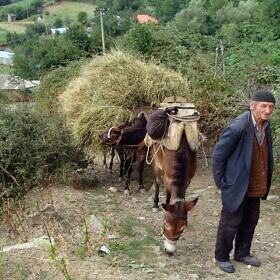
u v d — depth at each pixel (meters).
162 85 8.02
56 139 8.06
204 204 7.55
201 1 27.00
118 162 9.75
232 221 5.34
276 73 9.54
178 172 5.82
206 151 9.33
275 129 7.74
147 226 6.70
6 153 7.82
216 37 14.65
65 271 4.98
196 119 6.20
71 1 52.41
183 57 10.56
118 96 7.86
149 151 7.56
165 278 5.22
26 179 7.88
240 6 24.92
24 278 5.13
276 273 5.52
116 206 7.50
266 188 5.37
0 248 5.81
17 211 7.09
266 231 6.68
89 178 8.81
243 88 8.98
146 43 12.50
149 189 8.28
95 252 5.73
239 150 5.13
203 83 9.04
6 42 45.34
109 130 7.62
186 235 6.54
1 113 8.23
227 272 5.50
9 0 57.72
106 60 8.38
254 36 16.36
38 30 46.53
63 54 21.33
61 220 6.65
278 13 16.94
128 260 5.64
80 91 8.25
